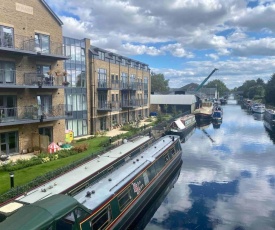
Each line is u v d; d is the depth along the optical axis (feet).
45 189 37.24
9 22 67.46
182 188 60.18
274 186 61.21
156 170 57.00
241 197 54.95
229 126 162.81
